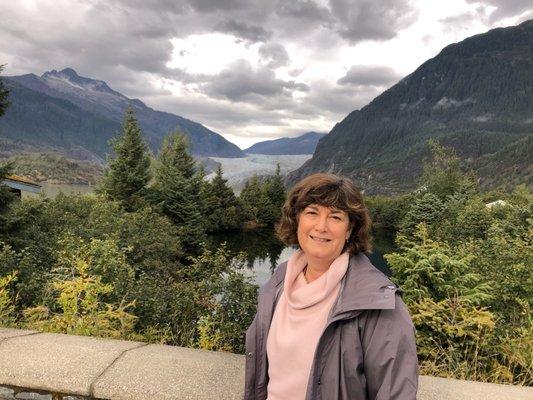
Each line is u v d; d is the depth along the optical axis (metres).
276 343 1.45
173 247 19.27
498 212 29.11
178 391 2.20
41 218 14.45
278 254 35.75
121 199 33.19
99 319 4.55
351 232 1.47
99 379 2.28
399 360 1.21
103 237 15.19
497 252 8.15
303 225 1.45
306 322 1.39
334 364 1.28
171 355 2.62
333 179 1.43
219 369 2.45
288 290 1.48
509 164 174.00
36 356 2.52
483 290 5.25
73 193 24.53
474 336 4.27
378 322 1.25
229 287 6.87
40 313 4.88
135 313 6.70
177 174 35.62
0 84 11.44
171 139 44.56
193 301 6.77
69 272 7.14
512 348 4.11
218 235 47.81
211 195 49.50
